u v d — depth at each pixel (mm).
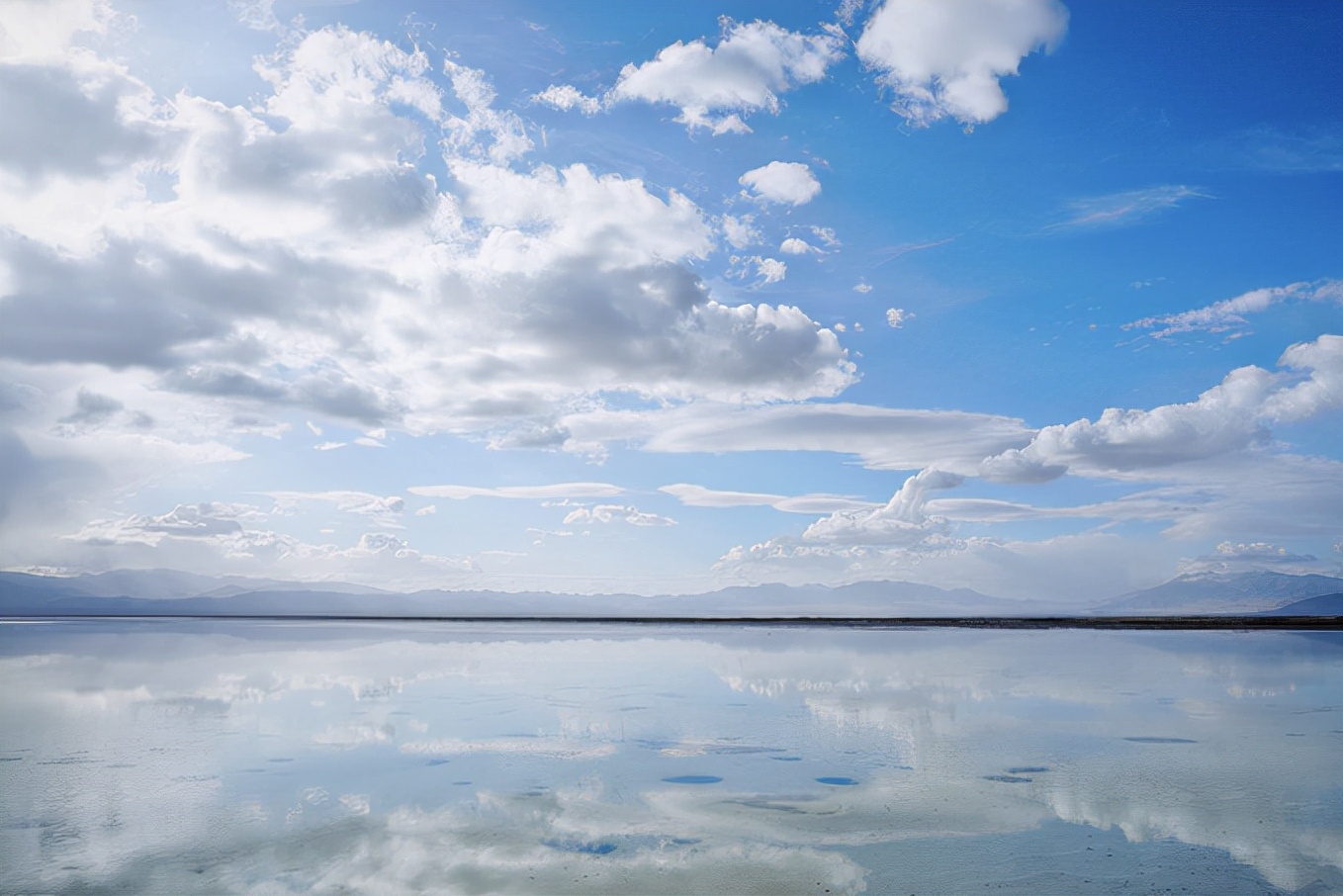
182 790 15867
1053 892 11031
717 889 11180
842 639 72125
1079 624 120125
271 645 59594
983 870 11836
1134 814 14453
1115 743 20328
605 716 24250
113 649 53938
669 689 30750
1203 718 24000
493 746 19922
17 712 24891
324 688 30875
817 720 23594
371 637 74500
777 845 12945
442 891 11086
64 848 12742
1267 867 11906
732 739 20844
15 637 71188
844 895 10984
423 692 29719
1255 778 16781
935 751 19469
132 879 11492
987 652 52219
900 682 33250
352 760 18453
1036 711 25266
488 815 14367
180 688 30719
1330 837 13234
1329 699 27938
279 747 19781
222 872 11750
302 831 13516
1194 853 12492
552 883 11375
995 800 15297
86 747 19750
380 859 12250
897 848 12805
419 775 17047
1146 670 38844
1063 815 14398
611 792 15820
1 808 14742
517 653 51094
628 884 11352
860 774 17188
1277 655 49000
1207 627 105375
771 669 39562
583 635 81688
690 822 14031
